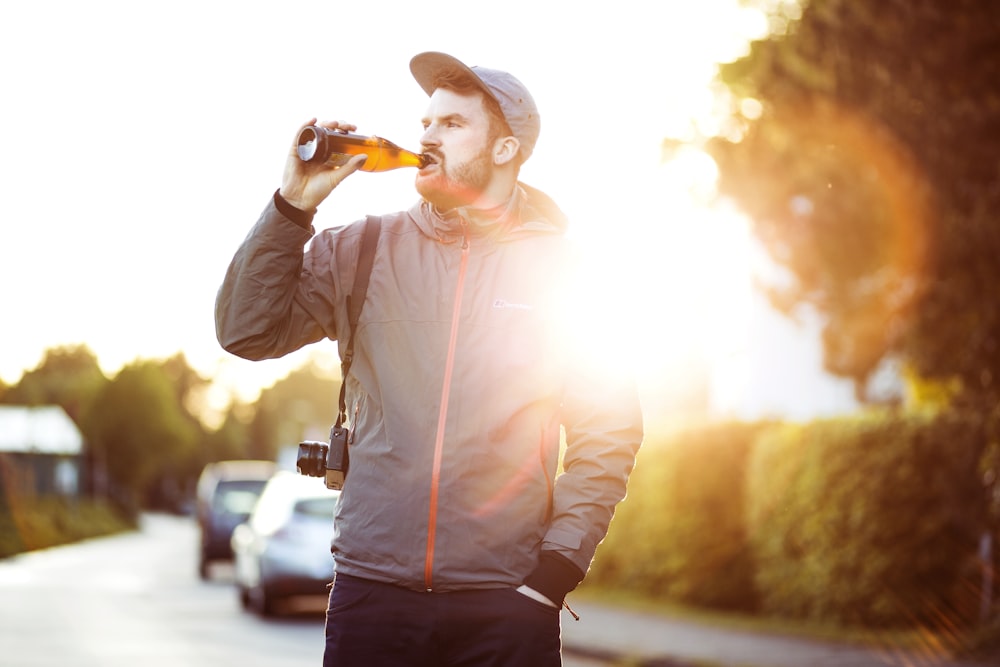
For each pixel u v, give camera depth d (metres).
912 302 10.58
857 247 11.70
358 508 2.91
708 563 14.90
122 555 32.97
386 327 2.97
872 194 11.21
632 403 3.06
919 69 9.88
